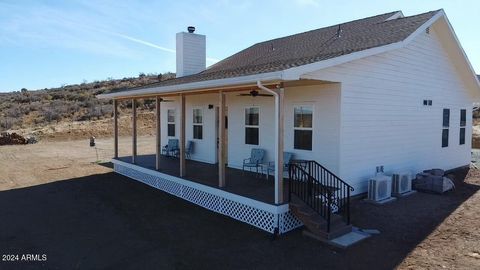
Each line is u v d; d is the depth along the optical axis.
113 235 7.28
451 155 14.04
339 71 8.66
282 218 7.40
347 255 6.18
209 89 9.27
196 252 6.40
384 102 10.19
